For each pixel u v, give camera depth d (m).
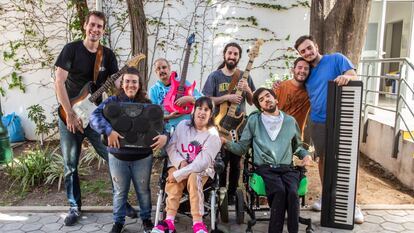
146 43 5.86
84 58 3.72
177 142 3.68
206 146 3.54
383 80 9.06
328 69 3.90
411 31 7.77
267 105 3.80
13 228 3.86
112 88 4.24
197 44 7.25
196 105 3.64
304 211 4.31
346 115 3.70
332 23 5.30
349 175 3.77
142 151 3.51
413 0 7.67
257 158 3.78
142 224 3.92
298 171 3.74
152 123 3.41
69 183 3.96
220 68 4.47
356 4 5.18
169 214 3.38
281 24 7.28
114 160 3.53
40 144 6.94
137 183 3.63
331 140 3.77
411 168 4.96
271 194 3.49
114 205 3.67
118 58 7.17
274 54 7.34
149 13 7.13
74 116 3.71
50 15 7.06
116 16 7.07
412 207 4.39
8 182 5.08
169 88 4.40
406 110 7.07
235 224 3.97
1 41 7.10
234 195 4.34
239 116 4.11
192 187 3.36
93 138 3.96
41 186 4.98
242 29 7.27
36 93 7.25
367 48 7.72
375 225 3.97
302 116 4.37
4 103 7.25
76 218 3.98
